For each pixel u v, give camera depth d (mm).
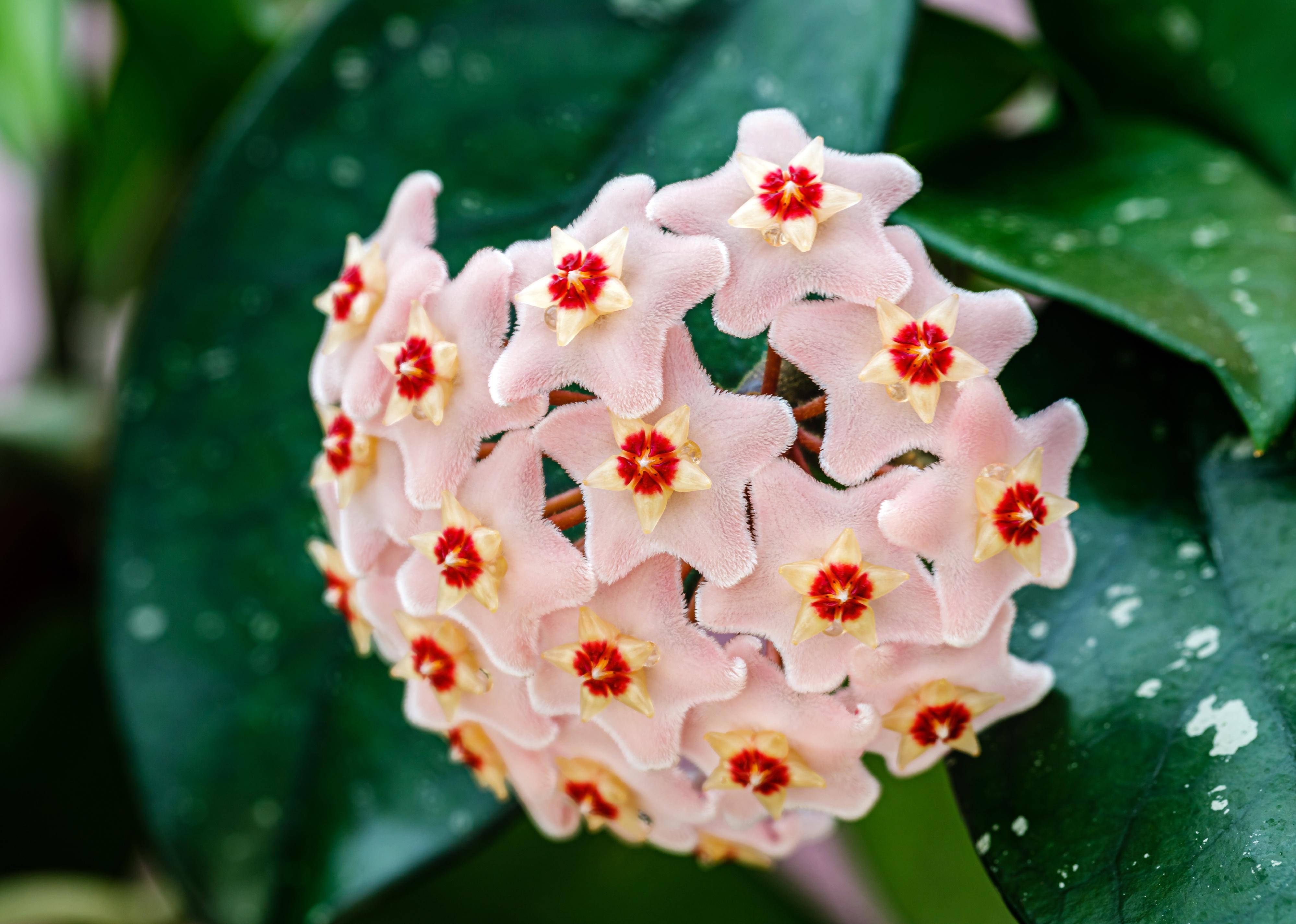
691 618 162
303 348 193
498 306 159
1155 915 159
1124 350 176
